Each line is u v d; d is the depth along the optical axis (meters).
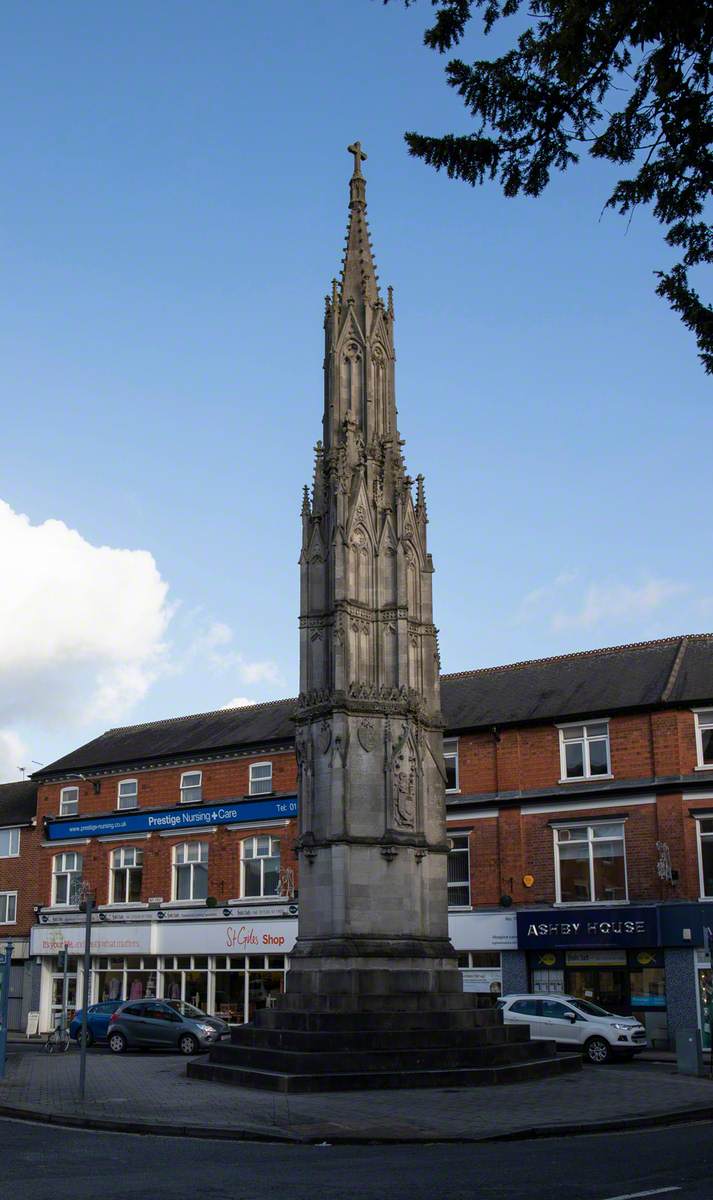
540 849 39.59
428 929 26.59
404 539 28.56
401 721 27.09
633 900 37.38
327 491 28.73
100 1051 35.78
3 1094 21.38
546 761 40.34
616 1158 14.28
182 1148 15.60
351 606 27.33
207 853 47.44
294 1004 25.02
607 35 12.70
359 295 30.70
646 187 13.86
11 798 57.50
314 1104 19.64
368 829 26.16
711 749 37.34
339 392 29.69
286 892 44.44
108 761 51.22
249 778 47.19
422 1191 11.79
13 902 53.12
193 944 46.28
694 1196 11.39
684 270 14.75
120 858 50.06
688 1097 20.77
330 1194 11.60
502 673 45.53
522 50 13.70
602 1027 30.41
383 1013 24.12
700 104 13.13
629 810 38.16
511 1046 24.50
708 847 36.66
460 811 41.50
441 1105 19.53
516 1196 11.45
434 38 13.71
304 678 27.55
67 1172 13.16
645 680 40.34
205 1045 33.50
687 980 35.56
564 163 14.22
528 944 38.59
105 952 48.50
